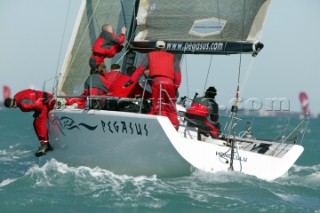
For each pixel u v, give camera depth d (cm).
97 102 3172
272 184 3197
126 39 3772
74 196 2786
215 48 3338
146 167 3044
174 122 3102
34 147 5591
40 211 2573
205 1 3428
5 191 2877
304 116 3456
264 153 3544
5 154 4972
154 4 3594
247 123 3741
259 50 3219
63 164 3450
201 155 2995
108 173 3164
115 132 3044
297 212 2655
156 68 3081
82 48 4200
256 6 3259
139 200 2720
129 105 3222
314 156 5659
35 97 3509
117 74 3400
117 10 4203
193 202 2712
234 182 3058
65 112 3269
